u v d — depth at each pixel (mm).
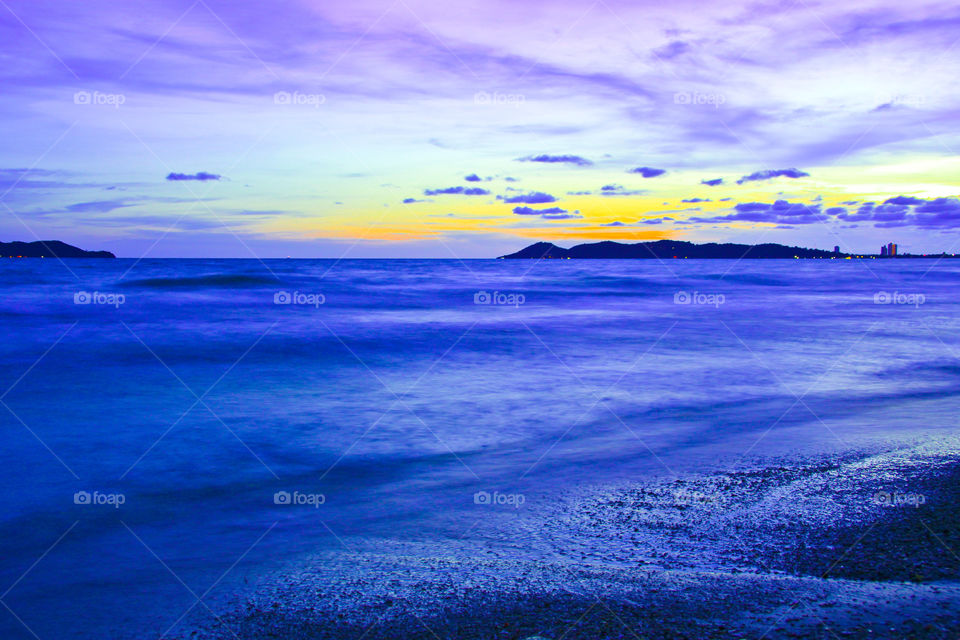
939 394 10531
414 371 13141
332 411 9578
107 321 20797
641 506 5406
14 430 8367
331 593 3967
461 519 5273
